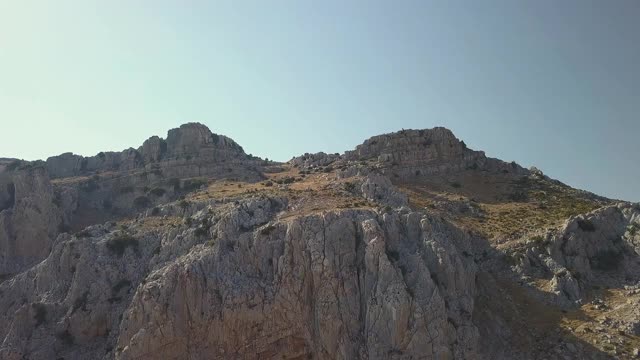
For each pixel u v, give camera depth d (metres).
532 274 92.06
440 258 83.00
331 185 115.81
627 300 82.56
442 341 75.25
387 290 77.69
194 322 81.75
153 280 85.44
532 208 119.81
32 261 119.62
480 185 137.00
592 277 89.38
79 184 144.50
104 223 124.75
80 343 91.31
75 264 101.12
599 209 98.81
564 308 84.19
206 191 128.12
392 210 93.19
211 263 86.31
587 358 74.19
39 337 91.19
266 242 87.56
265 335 80.75
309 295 82.19
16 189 125.31
